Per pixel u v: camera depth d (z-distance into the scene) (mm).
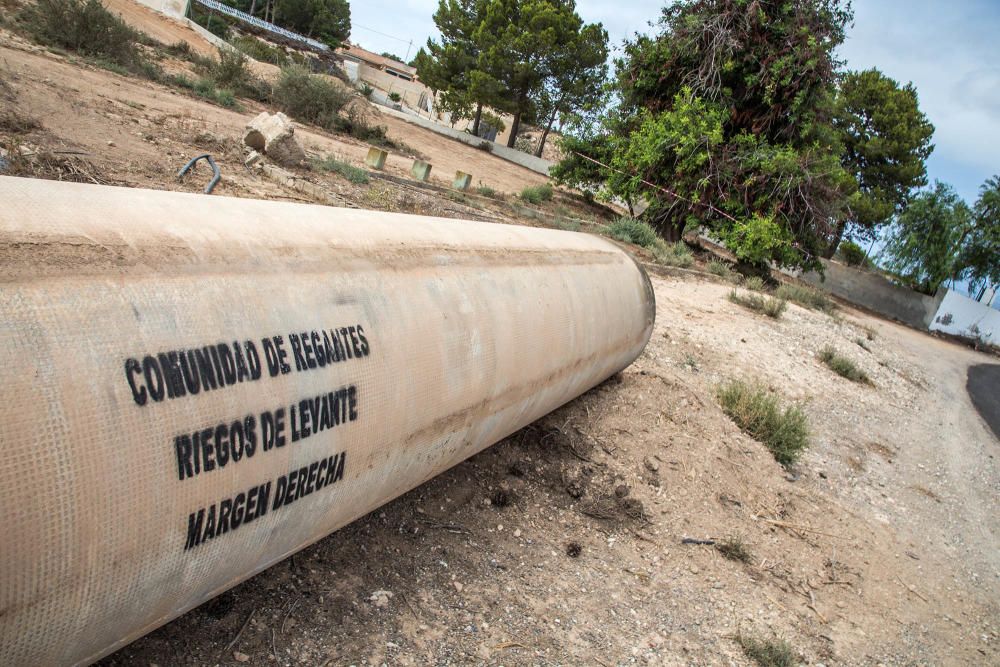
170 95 16047
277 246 2350
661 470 4863
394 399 2590
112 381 1681
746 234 18469
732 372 8633
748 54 19500
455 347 2971
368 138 23656
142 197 2221
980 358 25016
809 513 5336
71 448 1586
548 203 21578
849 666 3660
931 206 30516
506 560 3539
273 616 2701
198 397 1864
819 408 8938
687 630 3441
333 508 2506
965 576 5539
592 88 40219
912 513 6609
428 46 43500
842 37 19312
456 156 30078
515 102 40688
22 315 1574
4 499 1480
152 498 1760
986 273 33719
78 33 17438
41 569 1568
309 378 2203
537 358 3689
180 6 36750
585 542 3938
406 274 2859
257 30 48094
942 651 4195
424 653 2736
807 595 4234
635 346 5355
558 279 4137
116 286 1784
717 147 19469
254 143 11188
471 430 3291
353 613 2842
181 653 2416
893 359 15383
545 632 3086
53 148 6980
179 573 1938
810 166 18859
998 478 9070
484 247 3643
